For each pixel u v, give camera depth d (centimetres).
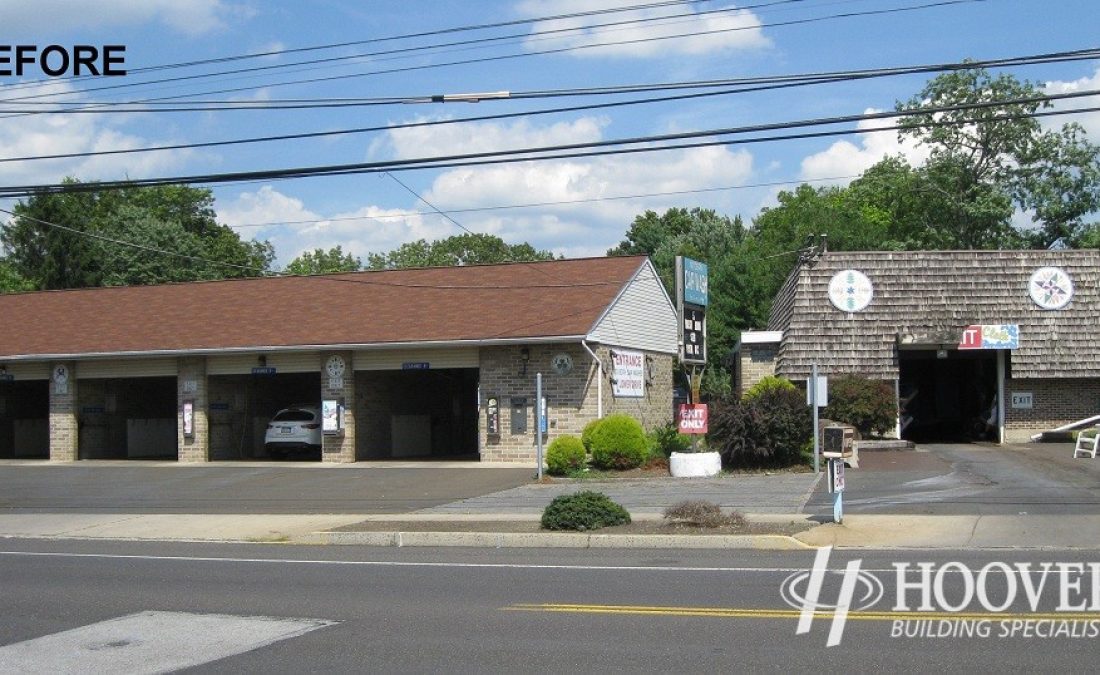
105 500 2317
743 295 5391
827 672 779
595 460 2536
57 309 3688
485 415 2850
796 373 3173
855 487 2056
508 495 2162
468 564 1375
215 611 1072
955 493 1931
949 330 3153
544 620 984
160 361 3231
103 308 3625
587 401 2767
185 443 3178
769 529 1571
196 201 7238
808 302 3222
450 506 2033
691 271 2955
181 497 2330
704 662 814
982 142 5297
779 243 6138
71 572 1375
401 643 907
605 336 2909
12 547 1703
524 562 1380
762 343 3431
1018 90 5138
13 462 3347
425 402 3444
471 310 3042
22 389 3875
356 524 1811
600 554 1449
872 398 2914
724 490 2091
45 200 6084
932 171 5431
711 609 1016
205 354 3109
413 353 2938
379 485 2419
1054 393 3209
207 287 3691
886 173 6706
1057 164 5284
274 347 3006
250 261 7019
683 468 2362
